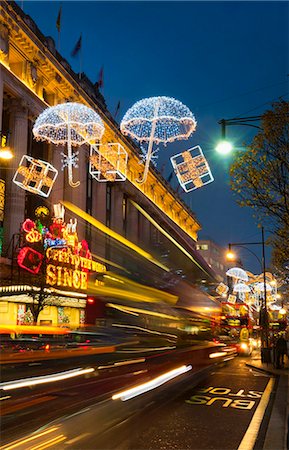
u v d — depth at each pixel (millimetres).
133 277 33531
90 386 15695
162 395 14750
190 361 27969
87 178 52875
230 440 9156
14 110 39156
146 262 37688
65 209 45812
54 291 37344
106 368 21031
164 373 20656
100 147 44812
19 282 35562
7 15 37312
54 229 39594
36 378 16734
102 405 12328
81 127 27453
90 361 22578
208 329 31938
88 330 26859
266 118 15445
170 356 26969
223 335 41094
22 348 21500
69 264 39625
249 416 11680
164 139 19031
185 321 29250
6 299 35156
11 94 38969
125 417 11008
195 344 29000
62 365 20844
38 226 36688
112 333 26938
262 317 34875
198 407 12750
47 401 12742
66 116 26297
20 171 34719
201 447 8586
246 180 16062
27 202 41188
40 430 9391
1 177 38062
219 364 28797
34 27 42750
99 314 38406
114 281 35969
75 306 40688
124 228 64438
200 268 42000
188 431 9828
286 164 15492
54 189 43688
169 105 17484
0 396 13391
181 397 14477
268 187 15836
